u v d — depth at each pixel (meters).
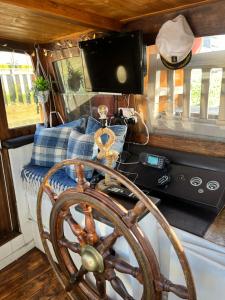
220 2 1.24
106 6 1.27
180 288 0.82
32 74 2.18
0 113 1.99
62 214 1.11
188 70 1.45
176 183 1.32
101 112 1.22
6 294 1.77
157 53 1.54
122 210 0.87
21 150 2.03
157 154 1.61
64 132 1.95
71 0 1.17
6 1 1.02
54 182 1.66
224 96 1.36
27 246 2.19
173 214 1.20
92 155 1.60
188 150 1.55
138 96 1.71
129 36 1.40
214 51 1.34
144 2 1.22
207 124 1.46
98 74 1.70
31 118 2.25
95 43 1.60
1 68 1.95
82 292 1.27
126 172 1.53
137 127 1.77
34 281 1.88
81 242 1.07
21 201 2.08
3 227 2.13
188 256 1.06
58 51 2.05
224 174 1.28
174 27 1.30
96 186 1.31
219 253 0.98
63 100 2.26
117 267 0.97
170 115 1.60
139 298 1.15
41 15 1.25
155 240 1.18
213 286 1.03
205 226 1.10
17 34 1.76
